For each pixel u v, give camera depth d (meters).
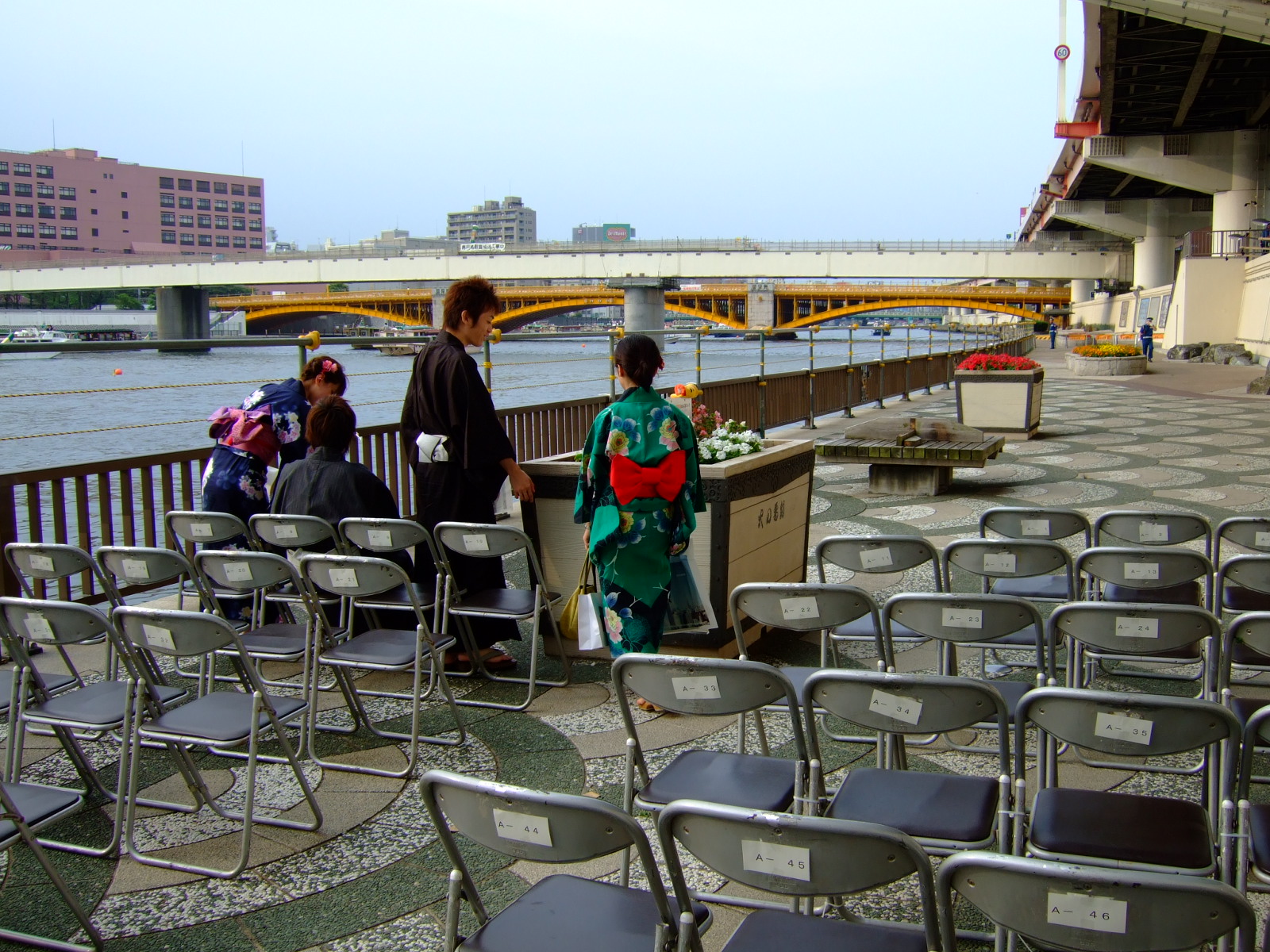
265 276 58.94
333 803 3.91
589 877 3.34
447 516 5.10
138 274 58.91
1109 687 4.94
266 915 3.17
